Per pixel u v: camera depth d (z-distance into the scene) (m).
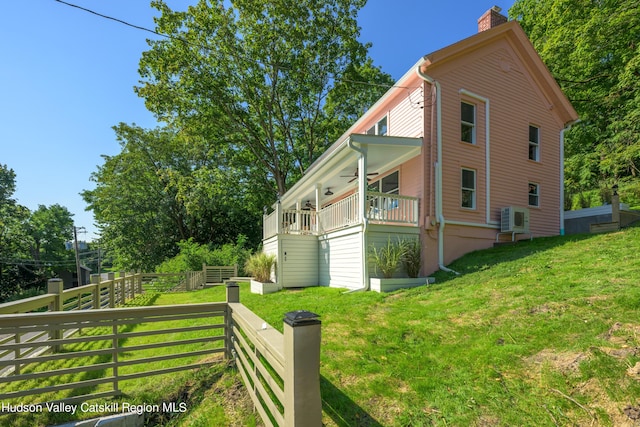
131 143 24.33
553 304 3.88
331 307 5.87
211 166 25.92
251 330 3.09
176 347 4.89
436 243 8.32
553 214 11.03
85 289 6.39
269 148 20.86
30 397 3.45
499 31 9.71
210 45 16.72
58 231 42.84
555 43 14.15
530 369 2.71
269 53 17.33
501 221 9.48
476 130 9.48
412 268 7.61
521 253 7.28
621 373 2.31
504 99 10.09
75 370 3.30
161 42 16.31
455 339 3.63
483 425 2.22
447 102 8.87
